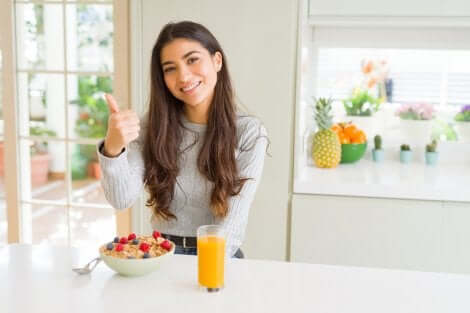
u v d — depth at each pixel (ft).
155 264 4.32
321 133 8.99
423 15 8.25
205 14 8.05
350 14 8.40
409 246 7.83
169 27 5.40
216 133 5.52
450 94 9.73
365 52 9.85
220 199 5.41
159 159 5.60
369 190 7.79
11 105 9.33
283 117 8.04
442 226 7.72
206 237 4.09
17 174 9.52
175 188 5.69
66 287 4.17
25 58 9.30
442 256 7.79
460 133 9.69
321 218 8.00
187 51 5.26
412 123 9.78
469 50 9.54
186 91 5.31
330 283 4.32
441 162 9.78
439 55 9.65
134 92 8.46
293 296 4.05
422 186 7.66
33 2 9.06
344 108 10.08
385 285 4.31
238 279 4.37
